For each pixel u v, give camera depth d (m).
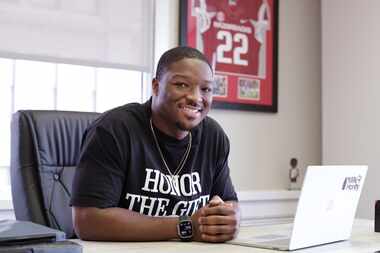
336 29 3.07
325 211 1.16
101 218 1.28
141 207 1.45
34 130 1.66
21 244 0.87
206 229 1.22
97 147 1.39
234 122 2.98
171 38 2.76
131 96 2.71
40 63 2.46
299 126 3.24
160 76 1.44
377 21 2.83
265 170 3.09
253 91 3.04
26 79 2.42
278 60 3.17
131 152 1.43
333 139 3.07
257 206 2.92
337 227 1.23
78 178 1.37
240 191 2.90
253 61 3.04
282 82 3.18
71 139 1.73
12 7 2.31
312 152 3.29
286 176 3.17
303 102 3.26
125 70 2.65
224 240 1.23
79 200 1.33
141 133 1.47
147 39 2.67
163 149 1.50
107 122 1.44
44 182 1.65
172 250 1.09
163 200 1.48
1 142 2.35
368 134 2.86
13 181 1.66
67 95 2.53
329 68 3.11
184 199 1.51
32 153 1.65
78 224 1.32
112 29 2.57
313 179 1.06
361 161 2.89
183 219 1.27
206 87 1.43
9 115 2.37
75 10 2.47
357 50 2.94
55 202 1.65
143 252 1.06
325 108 3.12
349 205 1.25
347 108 2.99
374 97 2.83
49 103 2.48
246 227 1.53
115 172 1.38
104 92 2.63
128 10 2.62
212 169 1.62
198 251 1.07
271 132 3.13
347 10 3.00
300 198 1.06
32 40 2.36
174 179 1.51
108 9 2.56
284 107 3.19
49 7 2.40
